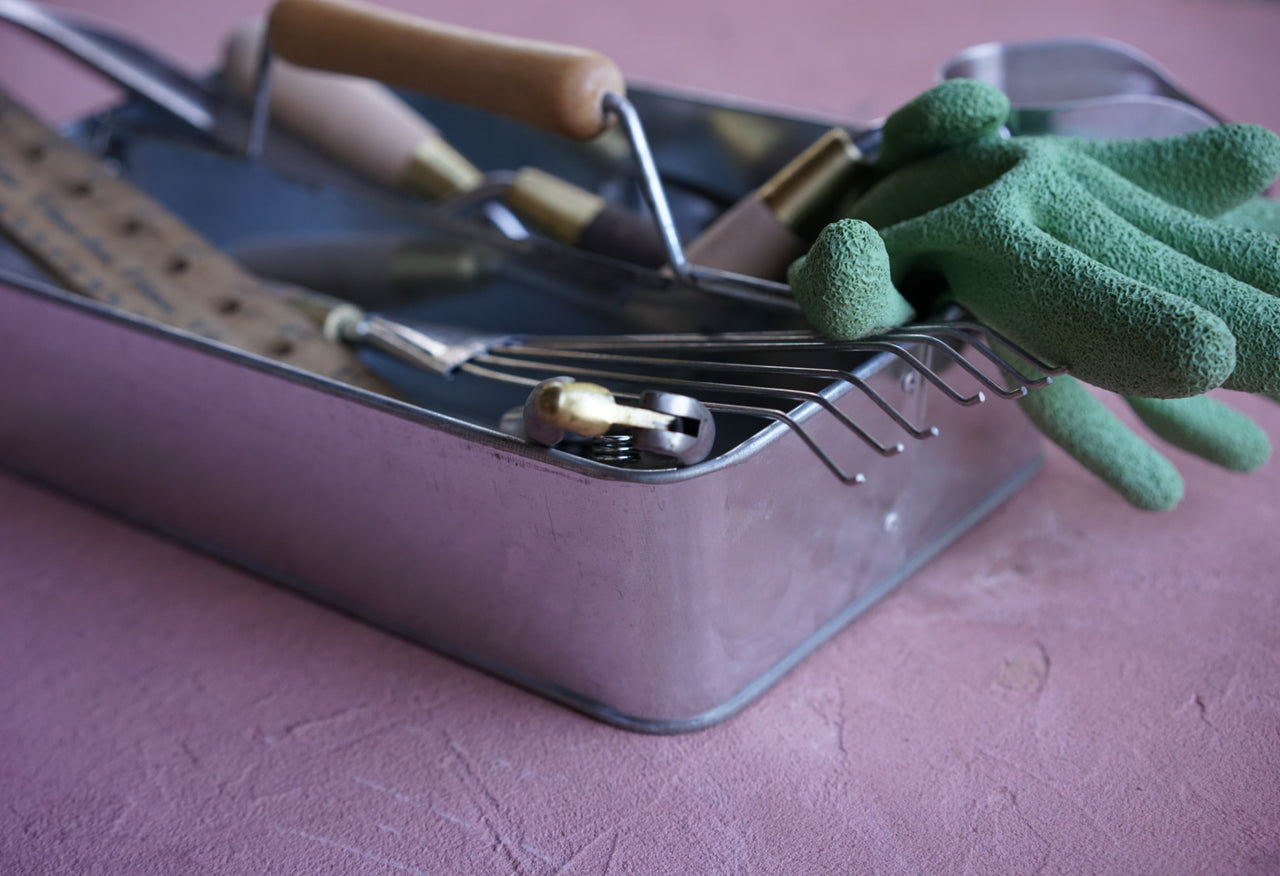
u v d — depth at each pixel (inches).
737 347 27.4
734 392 26.0
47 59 56.5
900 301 25.9
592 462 24.9
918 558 29.5
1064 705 27.1
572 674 27.6
